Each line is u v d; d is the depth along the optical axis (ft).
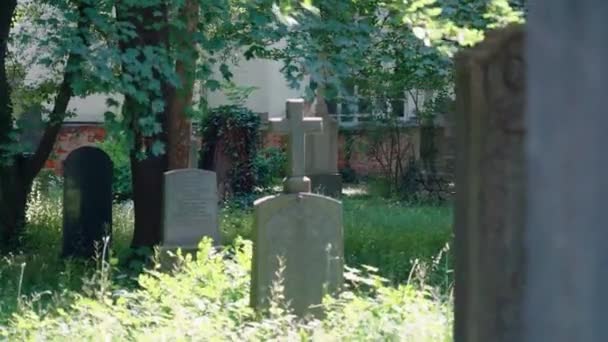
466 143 14.75
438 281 42.14
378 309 32.53
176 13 53.31
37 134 72.69
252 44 55.16
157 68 51.39
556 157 8.46
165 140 59.57
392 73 91.81
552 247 8.49
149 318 32.60
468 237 14.69
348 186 112.78
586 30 8.27
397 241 62.54
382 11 59.11
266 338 31.99
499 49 14.32
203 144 96.43
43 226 71.10
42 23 52.11
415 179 101.55
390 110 103.09
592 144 8.30
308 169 99.09
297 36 53.72
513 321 14.23
